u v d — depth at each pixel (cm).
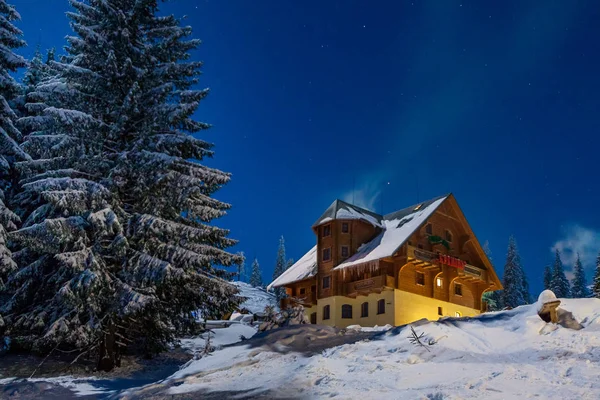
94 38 2328
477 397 1123
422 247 4319
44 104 2416
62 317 2014
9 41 2498
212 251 2414
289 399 1321
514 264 7312
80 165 2216
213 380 1623
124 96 2386
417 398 1156
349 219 4484
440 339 1708
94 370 2167
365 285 4122
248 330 3472
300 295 4794
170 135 2331
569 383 1180
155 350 2400
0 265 2106
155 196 2273
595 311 1772
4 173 2539
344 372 1507
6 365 2139
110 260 2234
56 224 1981
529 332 1678
